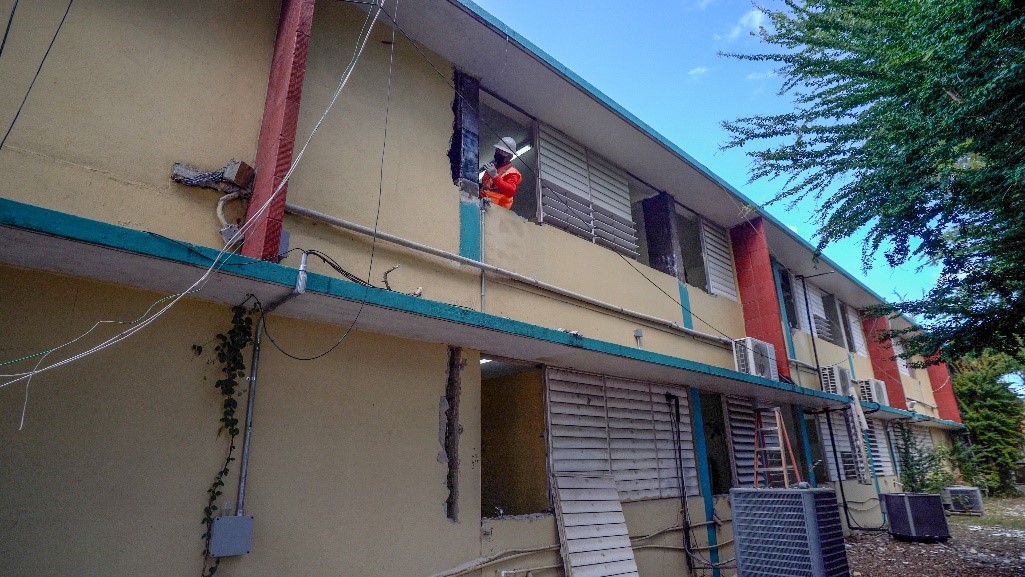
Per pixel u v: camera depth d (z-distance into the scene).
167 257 3.35
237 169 4.56
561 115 7.91
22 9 3.98
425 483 5.12
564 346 5.75
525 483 6.61
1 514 3.19
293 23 4.79
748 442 9.68
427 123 6.39
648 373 7.50
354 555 4.48
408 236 5.75
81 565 3.37
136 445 3.70
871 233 6.50
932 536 11.06
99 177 4.02
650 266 9.86
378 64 6.07
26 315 3.49
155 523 3.66
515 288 6.66
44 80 3.95
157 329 3.96
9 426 3.31
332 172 5.31
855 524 12.51
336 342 4.86
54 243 3.13
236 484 4.04
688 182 9.83
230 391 4.14
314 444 4.49
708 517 8.20
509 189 7.06
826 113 6.34
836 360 14.60
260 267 3.72
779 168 7.07
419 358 5.41
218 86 4.82
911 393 18.88
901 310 7.90
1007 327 7.04
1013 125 4.88
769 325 10.63
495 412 7.21
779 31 6.51
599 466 6.94
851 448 13.59
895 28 5.25
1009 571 8.50
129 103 4.30
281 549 4.12
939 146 5.46
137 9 4.53
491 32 6.40
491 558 5.37
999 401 21.98
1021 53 4.34
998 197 5.43
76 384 3.57
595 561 6.09
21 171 3.71
